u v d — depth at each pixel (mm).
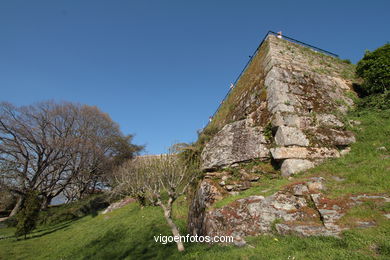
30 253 9680
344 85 10531
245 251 3947
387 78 9305
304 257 3131
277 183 6074
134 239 8391
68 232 12969
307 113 8070
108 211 16125
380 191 4227
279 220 4516
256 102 9516
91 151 25094
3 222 17969
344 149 7441
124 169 15742
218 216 5449
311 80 9562
